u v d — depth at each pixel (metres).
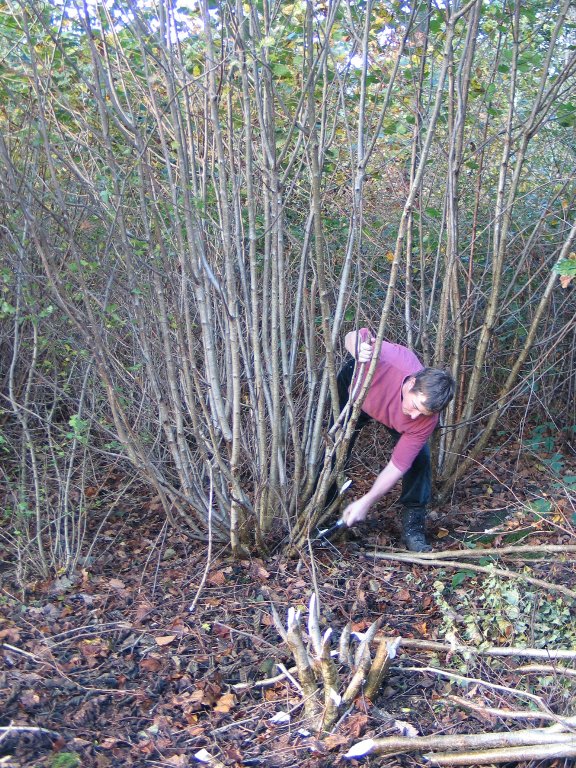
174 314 3.58
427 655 3.19
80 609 3.38
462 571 3.73
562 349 5.38
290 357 3.82
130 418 4.29
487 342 4.39
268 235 3.54
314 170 3.06
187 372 3.48
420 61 4.40
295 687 2.93
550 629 3.28
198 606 3.46
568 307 5.45
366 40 3.40
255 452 3.91
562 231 4.90
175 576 3.71
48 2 3.62
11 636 3.07
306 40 3.58
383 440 5.29
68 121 3.91
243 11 3.36
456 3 4.10
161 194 3.59
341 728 2.70
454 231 4.20
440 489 4.58
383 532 4.26
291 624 2.79
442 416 4.58
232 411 3.60
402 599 3.59
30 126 3.31
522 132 4.24
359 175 3.57
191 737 2.65
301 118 3.69
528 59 4.48
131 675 2.96
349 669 2.97
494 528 4.24
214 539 4.00
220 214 3.48
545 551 3.73
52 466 4.21
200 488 3.87
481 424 5.47
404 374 3.61
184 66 3.41
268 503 3.84
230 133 3.50
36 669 2.89
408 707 2.90
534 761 2.56
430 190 5.22
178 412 3.62
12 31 3.63
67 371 4.52
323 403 3.80
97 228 3.69
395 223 5.25
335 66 3.79
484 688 2.97
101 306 3.43
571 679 2.95
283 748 2.61
